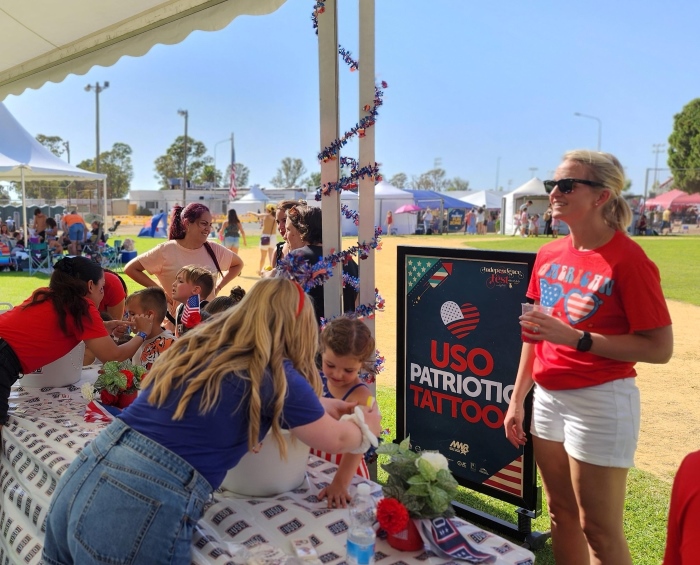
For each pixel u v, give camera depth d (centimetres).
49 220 1656
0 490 273
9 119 1488
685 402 520
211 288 353
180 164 8206
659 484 361
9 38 429
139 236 3219
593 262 205
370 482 203
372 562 156
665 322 191
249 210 4100
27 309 287
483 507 339
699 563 86
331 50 282
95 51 429
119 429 167
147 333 319
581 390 206
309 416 164
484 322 294
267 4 303
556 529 233
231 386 159
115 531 154
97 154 3919
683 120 5434
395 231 3700
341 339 209
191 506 158
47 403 294
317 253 324
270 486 192
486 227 4044
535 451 230
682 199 4131
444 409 313
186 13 350
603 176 199
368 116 278
